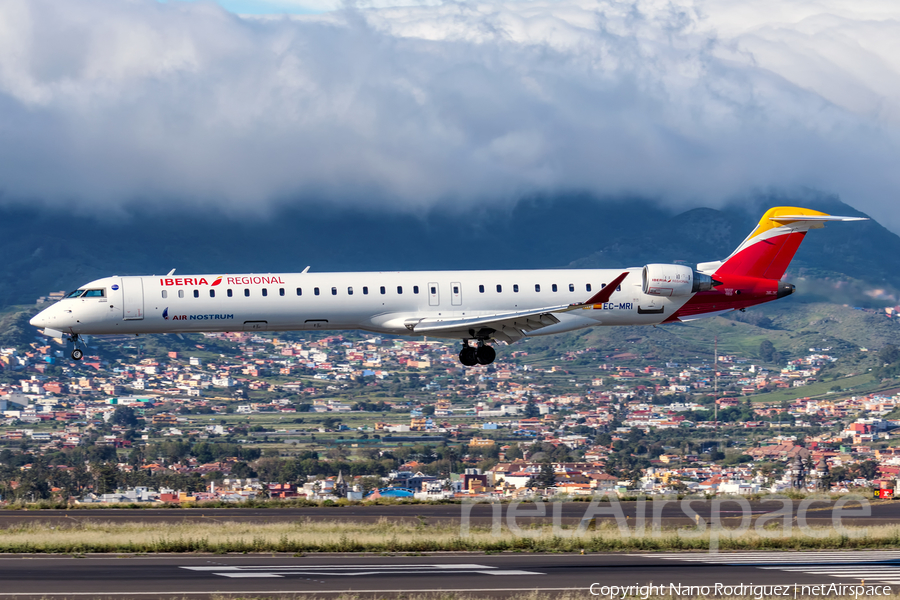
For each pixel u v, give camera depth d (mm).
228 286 177000
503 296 184500
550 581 99062
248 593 89875
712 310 194625
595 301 173375
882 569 108812
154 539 122438
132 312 174000
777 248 194500
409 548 121000
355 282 180375
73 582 95500
